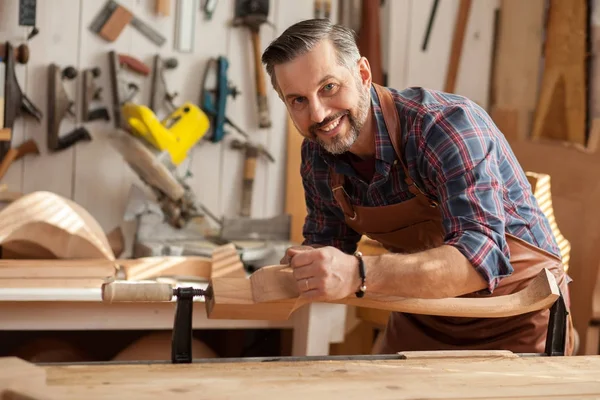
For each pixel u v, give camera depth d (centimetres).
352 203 226
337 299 165
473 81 428
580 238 377
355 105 192
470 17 423
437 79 424
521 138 415
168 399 130
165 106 380
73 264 285
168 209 353
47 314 262
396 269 168
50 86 363
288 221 360
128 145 348
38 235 291
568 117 393
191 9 381
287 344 344
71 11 368
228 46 391
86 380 138
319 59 184
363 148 210
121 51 376
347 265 165
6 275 265
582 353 373
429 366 159
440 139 192
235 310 161
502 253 179
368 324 353
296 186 399
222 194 396
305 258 162
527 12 412
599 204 370
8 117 347
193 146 388
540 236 215
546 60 403
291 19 400
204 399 131
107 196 379
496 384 148
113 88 371
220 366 153
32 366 130
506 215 207
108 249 304
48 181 371
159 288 156
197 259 294
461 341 227
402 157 204
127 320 270
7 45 348
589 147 378
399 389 142
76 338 344
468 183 186
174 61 378
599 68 382
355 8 401
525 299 176
